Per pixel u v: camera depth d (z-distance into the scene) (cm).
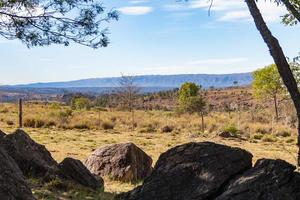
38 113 4372
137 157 1612
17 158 1242
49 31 1127
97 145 2470
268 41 1070
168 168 902
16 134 1295
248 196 788
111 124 3747
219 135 3247
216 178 851
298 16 1098
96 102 8362
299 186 789
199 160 888
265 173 809
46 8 1116
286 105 3838
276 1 1096
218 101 11712
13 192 768
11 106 5991
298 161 1073
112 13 1133
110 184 1451
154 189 888
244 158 872
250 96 11456
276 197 775
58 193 1100
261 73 4747
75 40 1134
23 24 1125
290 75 1070
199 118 4719
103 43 1141
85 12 1116
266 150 2603
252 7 1071
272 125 3841
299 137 1070
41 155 1302
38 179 1191
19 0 1095
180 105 5144
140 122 4100
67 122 3656
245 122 4325
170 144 2717
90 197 1113
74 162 1245
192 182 870
